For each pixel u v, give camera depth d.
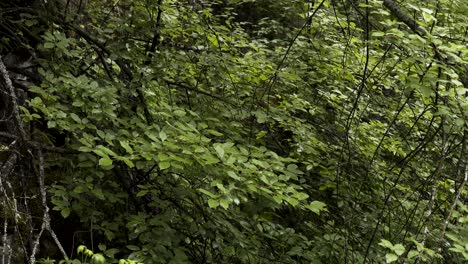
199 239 3.85
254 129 4.64
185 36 4.85
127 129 3.49
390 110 4.95
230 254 3.70
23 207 3.82
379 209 4.38
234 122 4.14
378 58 4.48
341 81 4.93
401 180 4.49
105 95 3.24
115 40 4.18
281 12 7.32
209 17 5.10
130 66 4.18
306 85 5.00
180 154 2.85
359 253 3.95
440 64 2.91
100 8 4.91
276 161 3.15
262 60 4.61
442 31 3.38
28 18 4.09
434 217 3.91
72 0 5.02
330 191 4.83
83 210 3.58
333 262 3.85
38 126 4.16
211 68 4.29
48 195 4.06
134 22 4.29
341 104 4.95
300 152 4.34
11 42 4.16
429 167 4.39
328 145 4.51
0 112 4.03
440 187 3.96
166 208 3.68
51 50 3.78
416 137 4.59
